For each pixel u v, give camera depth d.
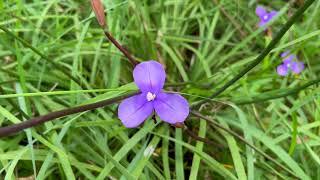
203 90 0.36
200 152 0.30
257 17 0.46
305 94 0.38
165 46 0.40
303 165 0.33
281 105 0.36
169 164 0.34
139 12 0.40
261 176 0.32
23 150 0.28
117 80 0.35
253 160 0.32
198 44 0.45
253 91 0.38
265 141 0.32
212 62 0.41
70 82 0.35
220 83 0.36
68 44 0.37
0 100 0.33
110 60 0.38
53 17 0.39
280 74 0.37
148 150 0.30
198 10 0.47
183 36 0.41
